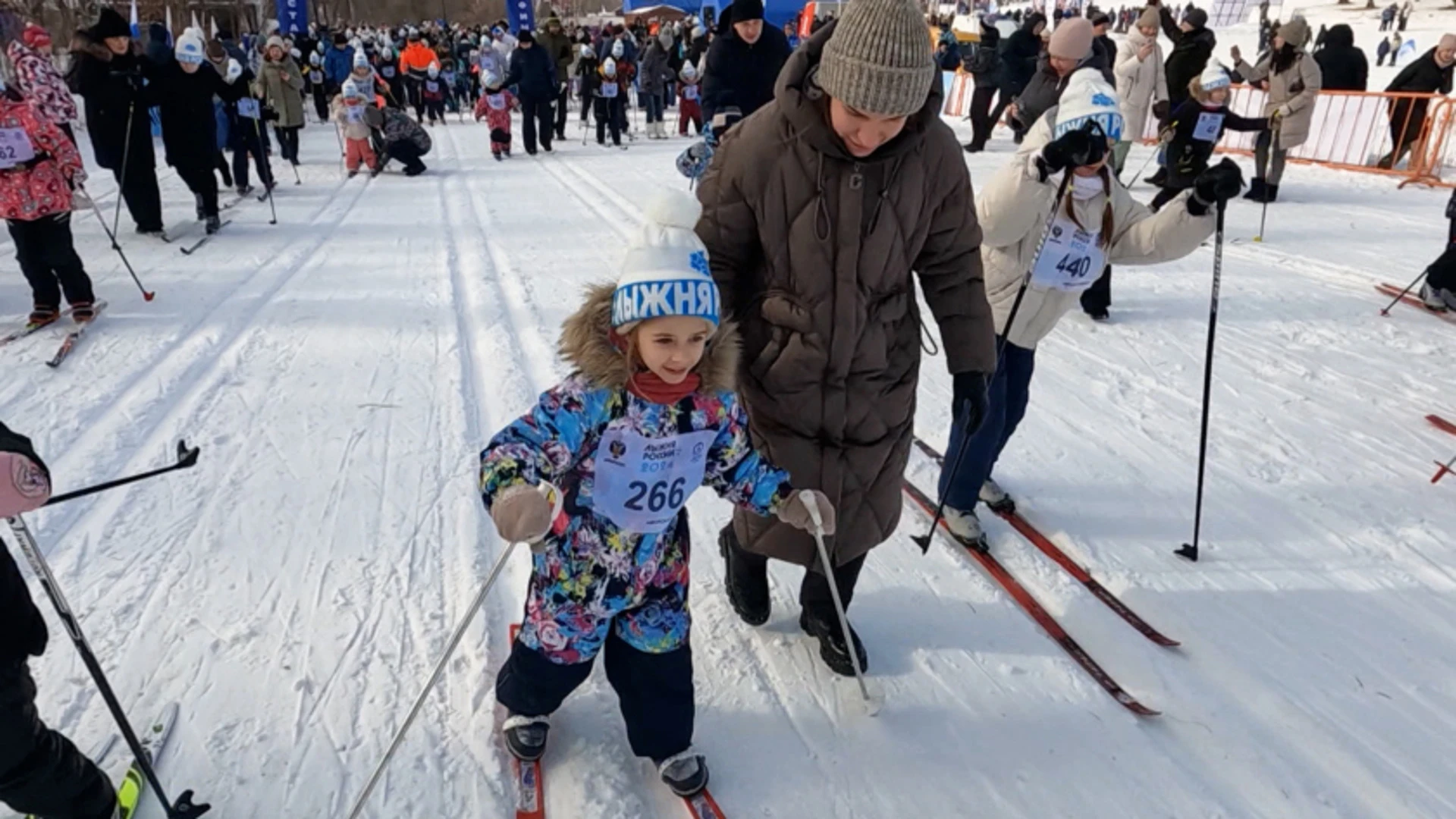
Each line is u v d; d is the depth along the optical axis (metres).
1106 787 2.17
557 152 13.70
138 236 7.50
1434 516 3.38
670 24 21.69
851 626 2.74
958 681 2.52
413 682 2.42
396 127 11.17
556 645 1.95
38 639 1.62
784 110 1.97
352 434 3.86
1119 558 3.11
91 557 2.92
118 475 3.45
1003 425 3.01
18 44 6.70
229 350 4.81
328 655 2.51
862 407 2.18
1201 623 2.77
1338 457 3.86
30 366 4.54
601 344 1.74
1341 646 2.67
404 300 5.73
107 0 17.53
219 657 2.49
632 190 9.85
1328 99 11.33
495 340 4.94
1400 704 2.45
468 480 3.50
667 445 1.79
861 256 2.04
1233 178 2.63
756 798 2.12
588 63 14.41
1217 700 2.47
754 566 2.58
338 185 10.62
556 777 2.15
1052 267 2.81
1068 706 2.44
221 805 2.03
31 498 1.48
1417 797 2.14
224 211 8.81
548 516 1.61
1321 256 7.02
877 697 2.40
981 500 3.42
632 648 2.01
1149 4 9.73
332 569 2.91
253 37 18.39
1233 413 4.29
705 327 1.71
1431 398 4.48
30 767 1.65
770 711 2.39
